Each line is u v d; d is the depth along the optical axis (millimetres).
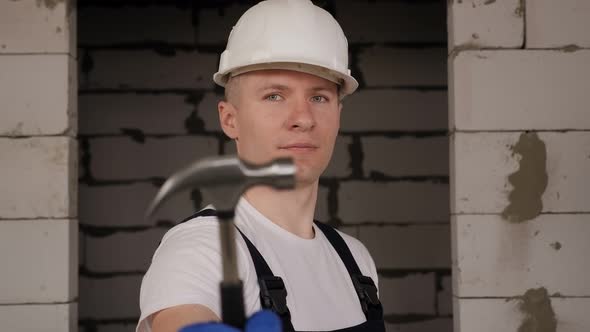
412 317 3803
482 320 2482
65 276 2469
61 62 2520
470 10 2549
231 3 3879
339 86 1440
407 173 3832
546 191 2510
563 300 2486
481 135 2525
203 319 1022
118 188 3779
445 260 3811
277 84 1306
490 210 2506
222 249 694
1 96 2504
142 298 1115
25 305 2457
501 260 2494
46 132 2502
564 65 2535
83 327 3732
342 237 1515
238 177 667
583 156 2514
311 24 1370
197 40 3859
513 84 2535
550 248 2496
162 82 3834
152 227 3775
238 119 1359
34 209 2480
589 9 2541
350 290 1374
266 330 699
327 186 3824
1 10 2520
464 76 2537
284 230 1331
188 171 665
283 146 1303
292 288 1250
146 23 3855
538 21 2545
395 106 3852
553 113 2527
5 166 2486
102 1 3842
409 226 3816
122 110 3812
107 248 3758
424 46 3877
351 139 3834
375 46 3871
